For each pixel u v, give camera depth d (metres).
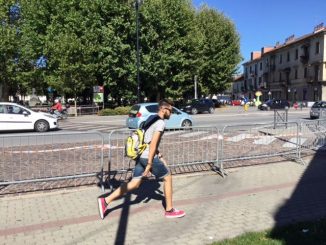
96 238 4.02
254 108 43.50
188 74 33.12
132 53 30.75
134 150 4.55
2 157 6.58
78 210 4.92
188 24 33.25
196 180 6.50
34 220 4.57
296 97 56.22
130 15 30.94
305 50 53.56
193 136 7.29
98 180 6.42
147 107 15.45
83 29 30.89
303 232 4.02
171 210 4.65
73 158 7.30
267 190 5.88
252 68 77.00
